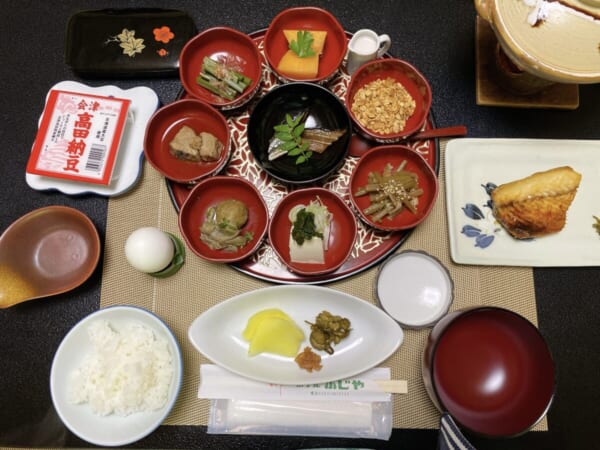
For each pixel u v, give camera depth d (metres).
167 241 0.43
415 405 0.43
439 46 0.51
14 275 0.44
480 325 0.41
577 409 0.43
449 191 0.46
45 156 0.46
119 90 0.49
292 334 0.43
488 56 0.49
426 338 0.44
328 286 0.45
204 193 0.46
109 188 0.47
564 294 0.45
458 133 0.47
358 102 0.48
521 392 0.39
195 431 0.43
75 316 0.45
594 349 0.44
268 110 0.48
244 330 0.44
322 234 0.44
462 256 0.45
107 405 0.40
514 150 0.47
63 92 0.47
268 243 0.45
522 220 0.45
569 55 0.38
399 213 0.46
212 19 0.52
